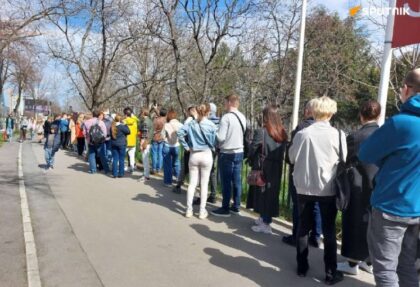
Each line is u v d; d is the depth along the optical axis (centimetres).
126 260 473
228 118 652
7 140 2789
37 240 541
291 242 537
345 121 3406
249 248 521
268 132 560
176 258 482
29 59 1684
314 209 454
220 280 423
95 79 1955
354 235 425
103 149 1137
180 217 665
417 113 293
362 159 321
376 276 317
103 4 1645
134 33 1708
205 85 1548
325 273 429
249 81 2020
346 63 2406
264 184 563
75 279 419
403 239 322
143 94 2000
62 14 1360
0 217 650
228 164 663
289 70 2094
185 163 845
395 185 300
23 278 422
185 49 1673
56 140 1246
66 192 859
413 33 535
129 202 769
